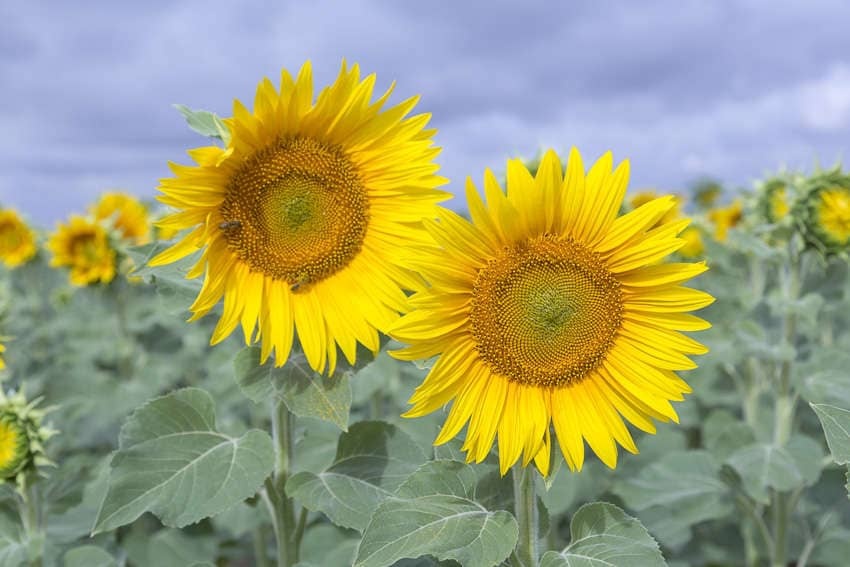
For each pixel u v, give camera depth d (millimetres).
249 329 924
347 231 949
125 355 1988
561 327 874
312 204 942
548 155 849
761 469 1312
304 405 933
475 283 867
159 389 1805
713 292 1857
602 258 872
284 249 942
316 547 1406
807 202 1334
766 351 1392
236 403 1604
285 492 988
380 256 958
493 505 927
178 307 1031
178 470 964
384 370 1497
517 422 876
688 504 1411
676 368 872
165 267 991
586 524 897
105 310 2373
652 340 879
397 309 949
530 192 850
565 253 868
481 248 860
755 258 1771
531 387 883
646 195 2225
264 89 885
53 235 1970
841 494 1461
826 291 1404
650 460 1565
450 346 868
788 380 1438
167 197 880
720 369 1802
